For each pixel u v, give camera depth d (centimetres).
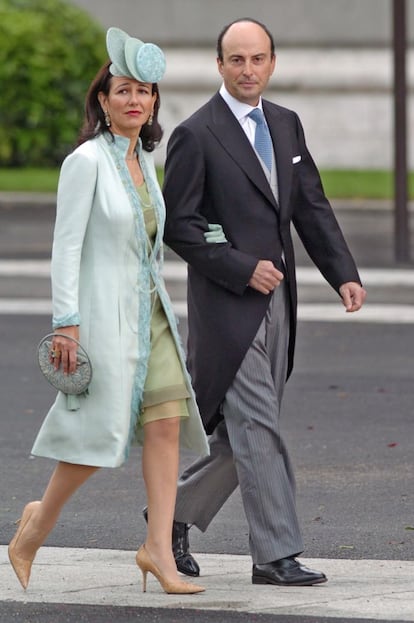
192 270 1962
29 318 4297
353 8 8600
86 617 1791
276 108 1983
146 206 1859
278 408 1933
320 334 4009
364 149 8619
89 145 1842
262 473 1891
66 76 7794
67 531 2242
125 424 1833
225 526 2272
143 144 1912
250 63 1917
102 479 2584
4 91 7756
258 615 1786
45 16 7806
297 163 1980
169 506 1861
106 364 1823
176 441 1866
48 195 6962
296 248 5603
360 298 1991
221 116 1938
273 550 1892
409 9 8388
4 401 3219
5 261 5372
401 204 5272
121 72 1836
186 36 8781
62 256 1816
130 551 2119
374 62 8581
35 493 2492
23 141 7819
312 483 2527
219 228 1927
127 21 8838
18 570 1892
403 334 4003
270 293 1931
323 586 1906
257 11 8706
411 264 5225
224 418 1938
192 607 1822
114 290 1833
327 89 8625
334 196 6825
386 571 1988
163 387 1853
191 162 1919
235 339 1906
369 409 3112
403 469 2620
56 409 1845
